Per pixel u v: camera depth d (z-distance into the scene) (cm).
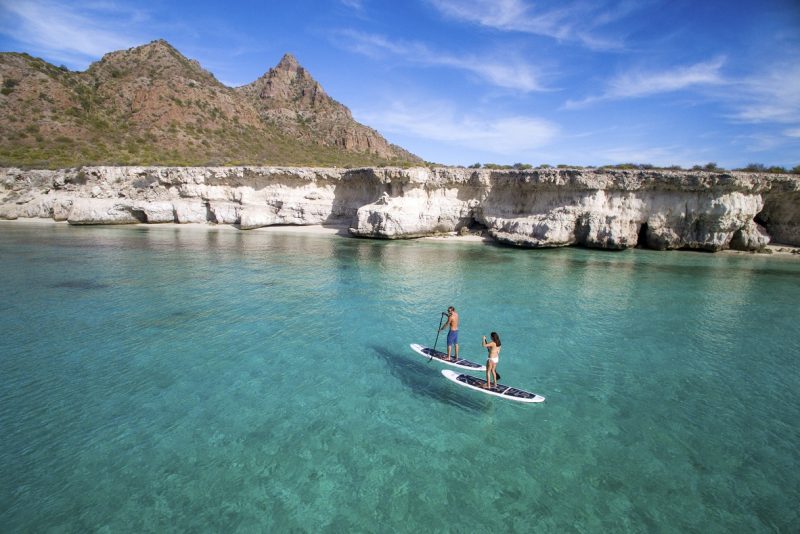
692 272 3053
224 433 1034
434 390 1273
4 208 5450
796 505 832
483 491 857
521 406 1193
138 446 977
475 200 4619
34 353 1476
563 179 4031
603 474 913
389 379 1334
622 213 3966
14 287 2302
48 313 1891
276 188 5253
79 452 952
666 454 987
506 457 966
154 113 8912
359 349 1563
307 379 1323
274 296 2228
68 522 758
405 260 3334
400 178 4547
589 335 1758
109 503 805
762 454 991
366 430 1060
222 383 1286
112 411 1123
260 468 913
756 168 4300
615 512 805
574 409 1180
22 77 8031
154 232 4591
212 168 5250
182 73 10744
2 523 751
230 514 784
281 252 3581
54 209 5341
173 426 1059
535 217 4181
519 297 2309
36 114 7506
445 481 884
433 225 4609
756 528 774
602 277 2841
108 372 1345
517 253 3769
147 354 1484
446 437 1038
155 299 2131
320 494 841
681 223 3919
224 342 1602
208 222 5375
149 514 780
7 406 1138
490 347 1261
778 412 1183
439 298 2258
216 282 2494
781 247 4031
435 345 1506
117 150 7412
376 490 854
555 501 832
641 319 1975
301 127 12069
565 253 3797
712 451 1000
